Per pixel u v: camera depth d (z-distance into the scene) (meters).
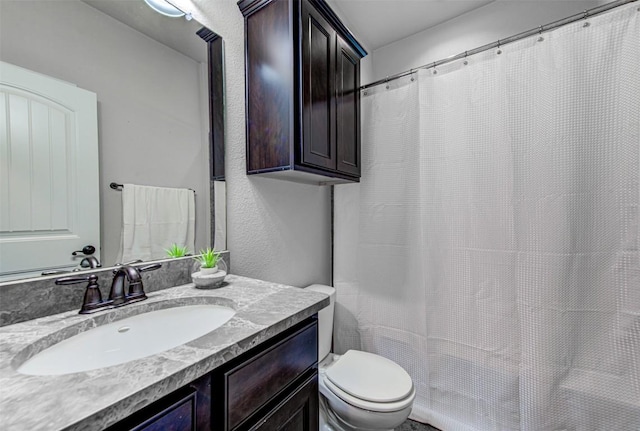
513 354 1.29
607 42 1.12
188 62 1.09
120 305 0.78
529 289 1.25
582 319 1.16
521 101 1.28
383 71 2.31
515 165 1.29
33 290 0.70
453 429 1.42
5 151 0.67
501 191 1.33
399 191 1.63
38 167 0.72
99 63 0.84
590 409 1.13
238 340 0.59
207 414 0.54
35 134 0.72
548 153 1.22
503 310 1.32
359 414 1.10
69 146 0.78
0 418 0.36
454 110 1.46
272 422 0.68
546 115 1.22
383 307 1.68
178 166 1.05
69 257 0.77
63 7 0.77
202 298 0.88
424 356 1.52
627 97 1.09
